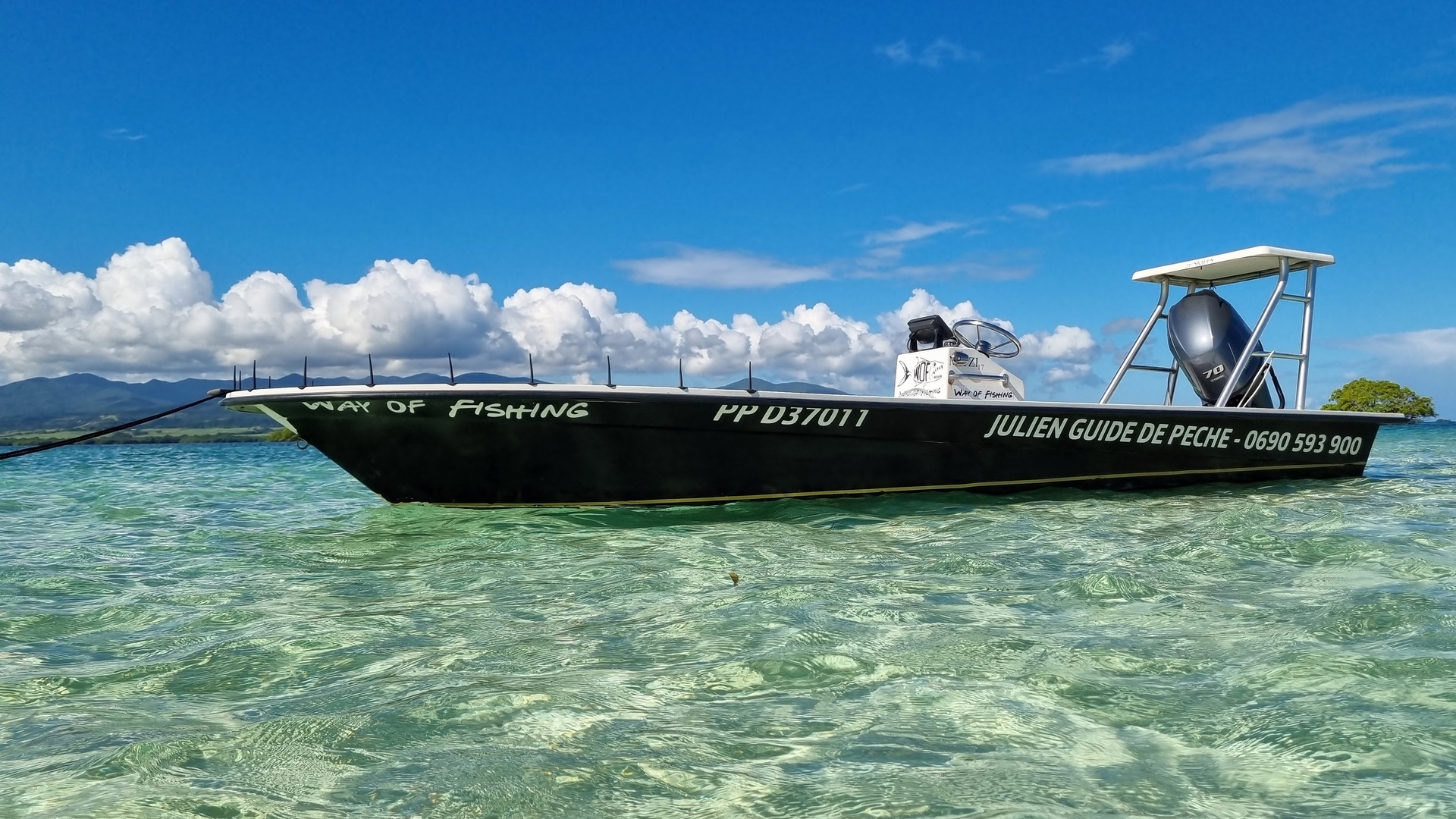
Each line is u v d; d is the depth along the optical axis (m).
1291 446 9.73
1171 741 2.28
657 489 7.68
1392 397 54.12
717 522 7.04
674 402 7.32
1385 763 2.10
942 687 2.73
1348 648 3.02
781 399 7.54
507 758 2.21
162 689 2.88
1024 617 3.66
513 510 7.81
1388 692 2.58
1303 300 9.88
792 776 2.09
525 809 1.93
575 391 7.15
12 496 10.68
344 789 2.04
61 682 2.97
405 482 7.77
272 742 2.34
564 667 3.04
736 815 1.89
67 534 6.98
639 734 2.37
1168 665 2.92
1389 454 18.75
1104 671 2.87
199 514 8.41
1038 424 8.41
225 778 2.11
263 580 4.89
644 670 2.97
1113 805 1.91
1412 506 7.47
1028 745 2.26
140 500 10.05
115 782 2.09
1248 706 2.51
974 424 8.20
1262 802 1.92
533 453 7.45
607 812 1.91
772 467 7.78
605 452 7.47
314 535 6.68
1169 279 10.56
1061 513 7.38
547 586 4.57
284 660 3.23
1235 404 9.92
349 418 7.38
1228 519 6.55
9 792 2.04
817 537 6.18
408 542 6.25
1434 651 2.95
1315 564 4.72
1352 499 8.13
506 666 3.06
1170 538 5.86
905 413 7.92
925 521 6.98
